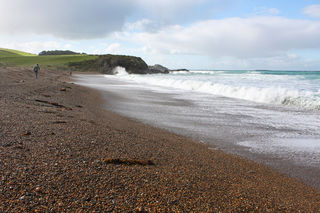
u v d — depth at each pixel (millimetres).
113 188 3031
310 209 3338
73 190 2834
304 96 14484
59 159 3676
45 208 2412
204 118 9977
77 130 5617
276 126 8703
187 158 4910
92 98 14953
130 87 25969
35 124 5602
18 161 3361
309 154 5922
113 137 5570
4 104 7598
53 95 12898
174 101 15023
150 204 2793
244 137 7312
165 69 120812
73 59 104125
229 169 4613
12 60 98438
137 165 3975
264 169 4918
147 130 7500
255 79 34062
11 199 2459
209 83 22922
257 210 3061
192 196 3154
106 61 98562
